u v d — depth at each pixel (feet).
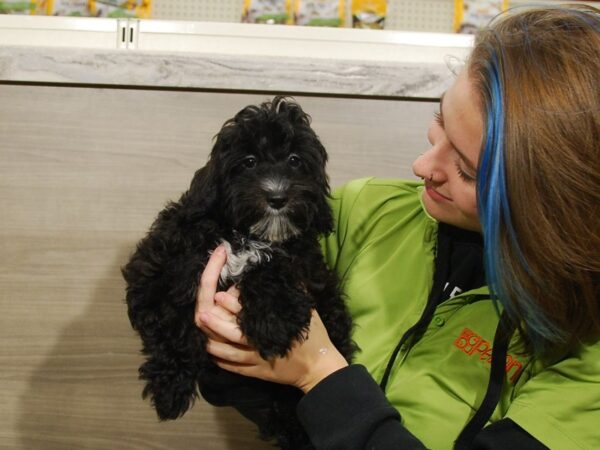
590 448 3.07
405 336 3.74
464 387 3.62
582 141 2.92
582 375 3.28
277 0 6.33
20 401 5.15
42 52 4.88
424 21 6.44
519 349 3.65
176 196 5.11
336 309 3.89
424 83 5.14
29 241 5.07
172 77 4.97
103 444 5.21
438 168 3.52
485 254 3.27
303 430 4.07
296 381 3.51
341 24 6.37
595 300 3.20
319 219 3.89
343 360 3.60
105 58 4.92
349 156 5.21
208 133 5.09
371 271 4.07
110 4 6.25
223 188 3.70
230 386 3.75
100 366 5.16
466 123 3.26
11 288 5.08
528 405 3.22
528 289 3.15
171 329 3.59
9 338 5.11
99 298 5.13
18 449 5.18
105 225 5.10
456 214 3.66
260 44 5.34
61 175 5.05
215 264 3.49
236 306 3.43
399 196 4.36
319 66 5.07
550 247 3.03
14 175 5.02
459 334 3.77
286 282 3.53
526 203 3.02
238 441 5.24
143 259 3.72
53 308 5.11
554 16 3.30
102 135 5.05
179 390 3.63
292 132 3.76
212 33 5.32
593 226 3.01
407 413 3.62
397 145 5.24
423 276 3.98
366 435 3.17
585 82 2.95
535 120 2.97
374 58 5.41
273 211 3.58
